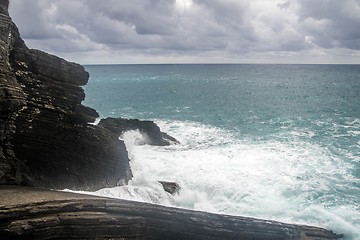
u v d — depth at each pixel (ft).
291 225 49.42
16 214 36.19
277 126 125.18
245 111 166.30
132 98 229.66
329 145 94.63
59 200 39.09
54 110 52.80
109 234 41.01
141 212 42.65
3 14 50.01
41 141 52.11
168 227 44.09
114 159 60.59
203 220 45.27
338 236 52.60
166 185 61.93
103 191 56.49
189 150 88.22
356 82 362.53
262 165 76.07
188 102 205.98
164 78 475.72
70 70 54.19
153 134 95.50
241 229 46.73
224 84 353.92
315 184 66.85
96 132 57.82
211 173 70.33
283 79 434.30
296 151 88.07
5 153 48.39
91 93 264.11
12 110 46.85
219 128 123.13
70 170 55.21
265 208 58.18
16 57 49.96
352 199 61.36
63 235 38.63
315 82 370.12
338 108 173.58
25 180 50.19
